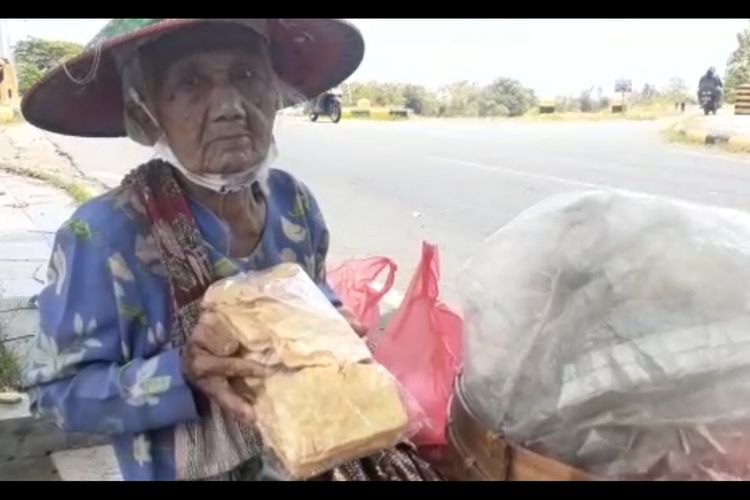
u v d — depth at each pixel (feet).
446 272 9.71
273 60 3.12
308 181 18.25
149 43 2.60
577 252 2.42
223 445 2.64
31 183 17.04
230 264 2.71
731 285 2.24
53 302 2.55
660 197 2.65
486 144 25.21
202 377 2.38
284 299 2.41
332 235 13.25
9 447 6.25
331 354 2.27
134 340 2.61
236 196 2.80
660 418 2.17
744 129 25.98
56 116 3.02
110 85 2.93
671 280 2.27
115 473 6.03
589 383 2.23
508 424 2.41
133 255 2.58
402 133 28.81
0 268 10.91
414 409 2.52
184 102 2.59
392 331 3.70
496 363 2.43
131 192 2.66
